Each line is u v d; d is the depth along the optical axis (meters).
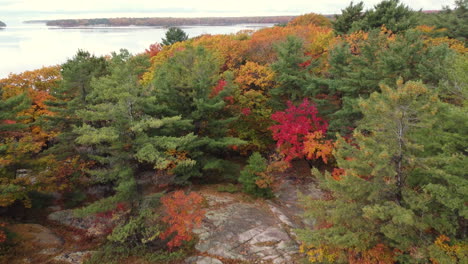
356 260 10.41
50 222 18.05
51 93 22.53
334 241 9.66
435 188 9.04
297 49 25.73
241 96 24.00
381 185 9.92
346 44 25.11
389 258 9.75
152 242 15.03
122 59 18.77
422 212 9.54
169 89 19.89
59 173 19.34
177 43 42.38
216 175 23.84
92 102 20.67
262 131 26.19
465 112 9.90
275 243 14.73
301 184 22.17
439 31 33.72
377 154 9.62
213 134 21.84
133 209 15.17
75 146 21.27
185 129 20.19
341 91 23.75
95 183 21.59
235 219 16.83
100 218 16.08
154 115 19.58
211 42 38.75
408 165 10.36
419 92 8.70
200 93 20.33
